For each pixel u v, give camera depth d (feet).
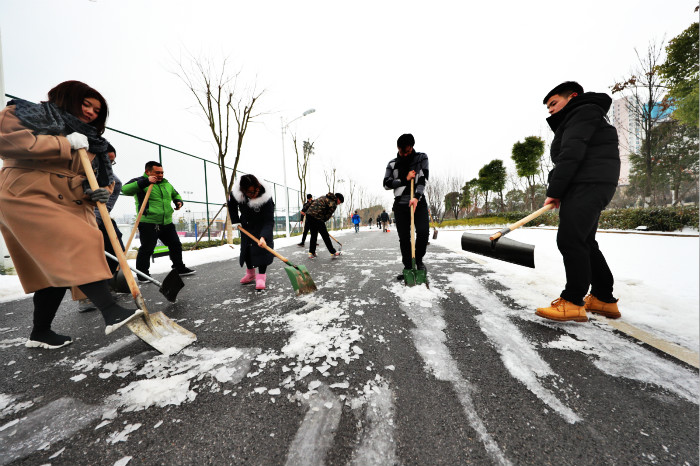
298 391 3.55
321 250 22.08
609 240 20.07
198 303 7.74
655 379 3.64
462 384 3.62
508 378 3.74
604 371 3.85
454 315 6.17
